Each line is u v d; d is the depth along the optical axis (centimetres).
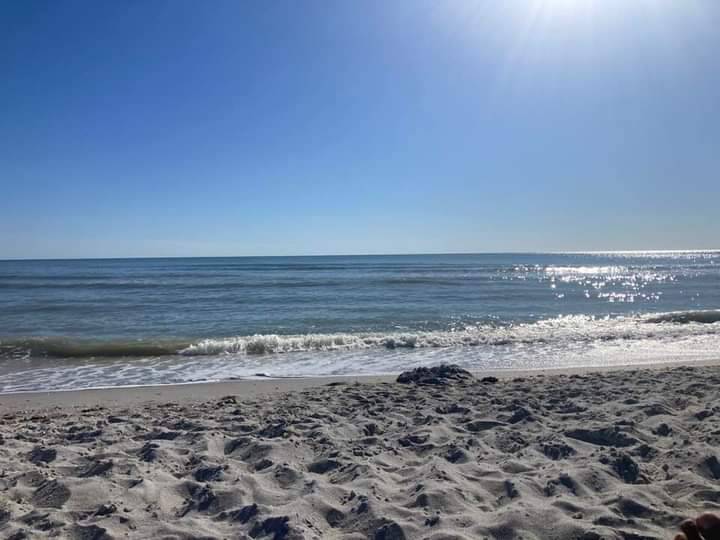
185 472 448
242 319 2045
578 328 1722
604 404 655
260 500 380
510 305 2530
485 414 635
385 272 6106
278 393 851
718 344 1393
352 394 771
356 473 430
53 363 1220
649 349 1335
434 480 402
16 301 2747
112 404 803
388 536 320
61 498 385
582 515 338
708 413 577
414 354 1305
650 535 309
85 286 3884
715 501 354
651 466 433
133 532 333
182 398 842
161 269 7556
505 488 390
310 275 5450
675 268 7544
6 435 586
